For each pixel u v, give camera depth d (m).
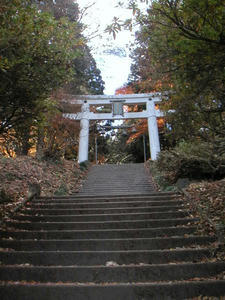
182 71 4.23
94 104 17.03
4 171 9.55
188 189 7.55
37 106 5.20
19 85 4.66
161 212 5.87
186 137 5.57
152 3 3.78
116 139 27.77
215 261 3.87
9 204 6.63
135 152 24.42
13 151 13.73
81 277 3.66
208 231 4.84
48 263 4.06
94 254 4.11
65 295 3.29
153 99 17.05
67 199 7.39
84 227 5.39
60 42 5.27
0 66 4.05
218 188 7.03
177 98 4.99
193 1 3.31
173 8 3.65
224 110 4.80
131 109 21.84
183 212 5.80
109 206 6.72
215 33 3.42
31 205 6.70
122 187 11.53
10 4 4.16
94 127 24.08
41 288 3.31
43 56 4.95
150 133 16.59
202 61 3.89
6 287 3.31
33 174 10.67
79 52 5.30
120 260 4.07
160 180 10.84
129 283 3.48
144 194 7.67
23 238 4.95
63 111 13.40
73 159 21.06
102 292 3.30
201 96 4.98
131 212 6.23
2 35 4.25
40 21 4.78
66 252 4.13
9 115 5.14
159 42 4.42
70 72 5.38
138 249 4.49
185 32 3.61
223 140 5.23
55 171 12.60
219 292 3.29
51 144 14.06
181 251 4.09
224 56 3.71
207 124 5.19
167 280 3.64
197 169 9.81
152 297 3.28
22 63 4.54
